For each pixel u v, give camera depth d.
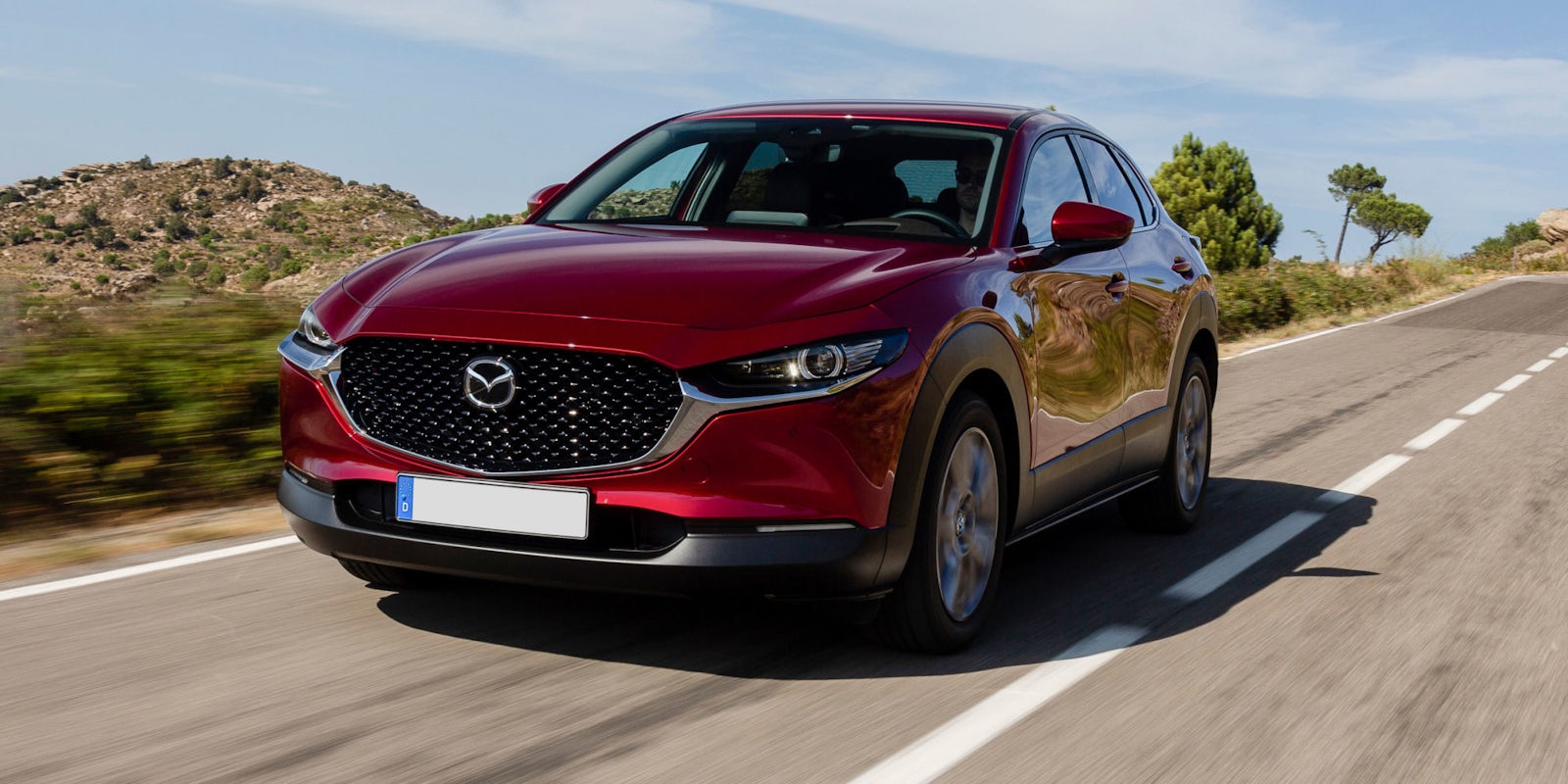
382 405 3.71
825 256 3.96
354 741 3.18
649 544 3.51
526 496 3.52
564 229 4.52
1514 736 3.50
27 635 3.99
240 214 149.25
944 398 3.74
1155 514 5.93
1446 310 26.19
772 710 3.47
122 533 5.42
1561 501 7.03
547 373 3.52
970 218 4.48
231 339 6.39
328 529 3.77
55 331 6.17
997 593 4.47
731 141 4.98
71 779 2.91
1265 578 5.21
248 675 3.65
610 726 3.32
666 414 3.44
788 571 3.46
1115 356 5.06
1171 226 6.32
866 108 5.12
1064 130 5.31
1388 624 4.57
